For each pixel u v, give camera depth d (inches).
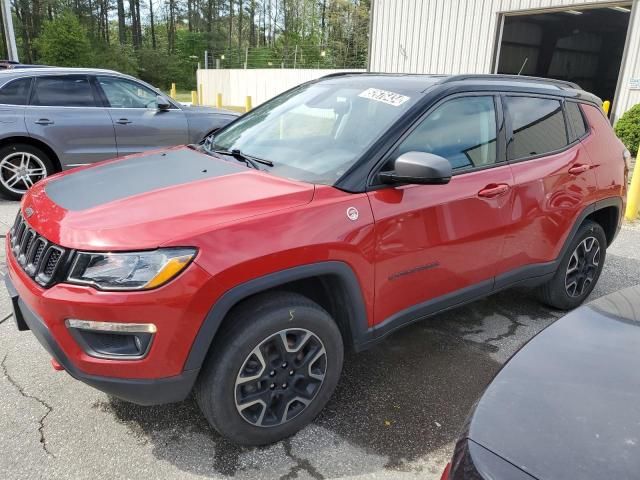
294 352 97.3
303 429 104.9
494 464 58.4
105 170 118.3
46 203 101.0
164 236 84.6
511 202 129.5
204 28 2367.1
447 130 120.8
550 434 60.6
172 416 107.3
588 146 154.5
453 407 114.2
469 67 550.0
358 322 105.3
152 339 83.7
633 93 451.2
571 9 478.6
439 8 565.9
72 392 113.5
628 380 68.5
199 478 91.7
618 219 170.1
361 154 108.0
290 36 1891.0
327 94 136.2
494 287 133.2
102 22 2174.0
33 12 1872.5
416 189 111.1
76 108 270.1
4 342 132.3
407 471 95.4
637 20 441.1
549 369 72.0
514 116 136.3
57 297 83.9
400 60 613.0
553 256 147.0
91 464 93.7
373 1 629.0
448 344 141.1
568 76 904.3
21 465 92.7
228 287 86.5
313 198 99.0
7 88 255.9
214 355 90.2
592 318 85.2
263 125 137.2
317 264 95.4
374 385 121.0
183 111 302.2
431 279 116.9
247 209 92.8
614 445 57.9
